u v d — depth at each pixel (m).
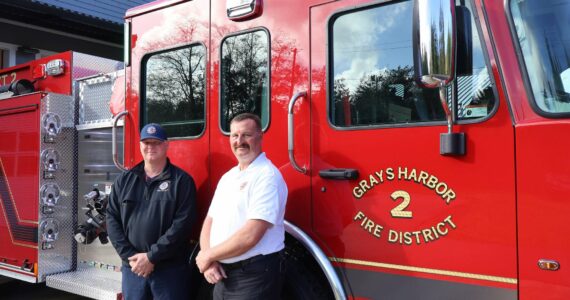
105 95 4.27
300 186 2.75
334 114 2.67
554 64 2.10
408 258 2.39
